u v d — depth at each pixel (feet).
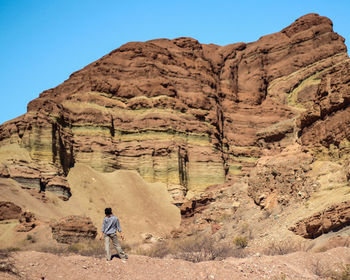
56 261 37.40
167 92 266.36
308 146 128.77
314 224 83.30
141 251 86.22
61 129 225.97
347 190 93.30
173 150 238.27
